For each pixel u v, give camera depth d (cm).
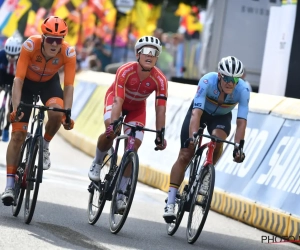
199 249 1862
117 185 1905
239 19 4259
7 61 3206
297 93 3516
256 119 2508
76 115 4184
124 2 5569
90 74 4444
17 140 1961
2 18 5794
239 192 2422
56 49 1883
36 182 1814
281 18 3606
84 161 3397
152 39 1928
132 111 2073
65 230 1864
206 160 1930
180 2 5519
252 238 2122
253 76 4309
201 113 1966
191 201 1958
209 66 4297
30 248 1600
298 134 2261
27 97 2045
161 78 2005
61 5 5797
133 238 1888
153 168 2962
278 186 2242
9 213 1991
